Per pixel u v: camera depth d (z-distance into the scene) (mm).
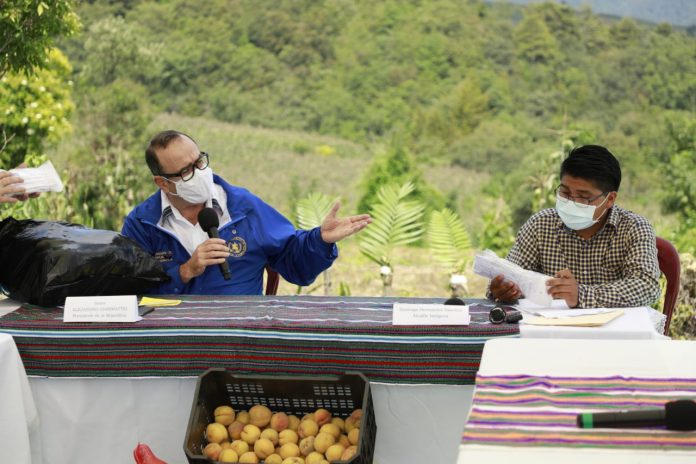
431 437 2641
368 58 22484
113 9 21609
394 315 2623
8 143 10727
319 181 19312
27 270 2963
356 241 12531
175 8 21766
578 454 1778
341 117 21969
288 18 22375
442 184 19922
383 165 18125
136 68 20406
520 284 2854
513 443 1829
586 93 21969
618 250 3170
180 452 2762
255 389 2656
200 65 21625
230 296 3107
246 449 2541
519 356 2289
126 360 2703
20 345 2725
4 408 2555
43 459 2795
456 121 21703
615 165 2990
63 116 12031
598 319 2619
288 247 3469
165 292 3268
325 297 3090
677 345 2332
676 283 3240
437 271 11844
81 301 2756
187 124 20781
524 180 19469
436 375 2594
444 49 22531
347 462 2373
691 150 19297
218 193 3445
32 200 6969
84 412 2766
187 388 2721
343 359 2623
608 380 2133
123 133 17219
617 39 22312
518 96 22141
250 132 21172
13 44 4961
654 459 1747
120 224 11656
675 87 21688
